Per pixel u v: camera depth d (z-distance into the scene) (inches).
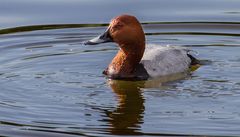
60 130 437.1
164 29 698.8
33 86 530.0
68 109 476.4
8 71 569.9
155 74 563.5
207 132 428.5
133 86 534.6
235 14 730.8
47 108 478.6
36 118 459.5
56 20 719.7
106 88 527.8
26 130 438.0
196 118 454.6
